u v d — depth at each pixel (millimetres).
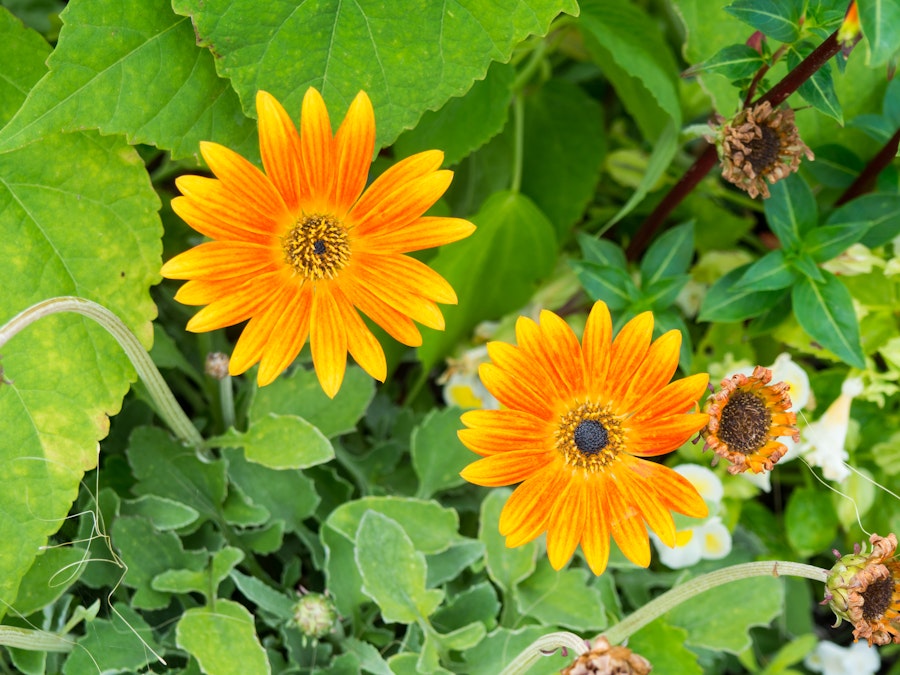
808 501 454
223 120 335
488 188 490
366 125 295
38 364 334
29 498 330
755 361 468
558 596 401
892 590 308
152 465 395
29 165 337
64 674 352
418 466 420
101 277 342
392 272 309
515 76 462
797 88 351
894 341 429
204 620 365
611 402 313
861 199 413
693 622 424
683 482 308
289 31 319
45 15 485
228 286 298
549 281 478
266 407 406
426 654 372
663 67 426
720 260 473
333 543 400
